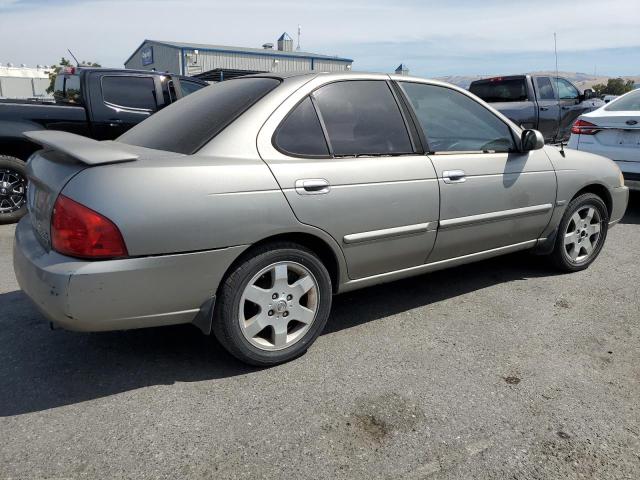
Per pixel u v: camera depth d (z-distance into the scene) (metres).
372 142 3.20
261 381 2.79
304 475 2.11
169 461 2.18
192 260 2.52
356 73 3.29
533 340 3.29
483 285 4.22
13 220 6.00
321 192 2.87
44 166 2.72
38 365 2.92
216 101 3.13
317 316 3.03
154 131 3.18
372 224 3.10
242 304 2.75
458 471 2.15
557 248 4.34
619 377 2.87
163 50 35.94
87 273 2.32
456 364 2.99
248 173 2.66
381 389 2.73
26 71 54.91
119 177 2.38
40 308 2.46
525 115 11.12
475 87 12.13
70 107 6.14
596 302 3.90
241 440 2.32
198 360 3.00
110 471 2.12
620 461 2.22
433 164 3.38
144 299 2.46
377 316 3.62
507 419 2.49
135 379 2.79
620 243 5.49
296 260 2.87
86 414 2.49
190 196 2.48
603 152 6.38
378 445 2.30
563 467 2.18
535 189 3.96
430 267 3.58
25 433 2.34
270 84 3.05
